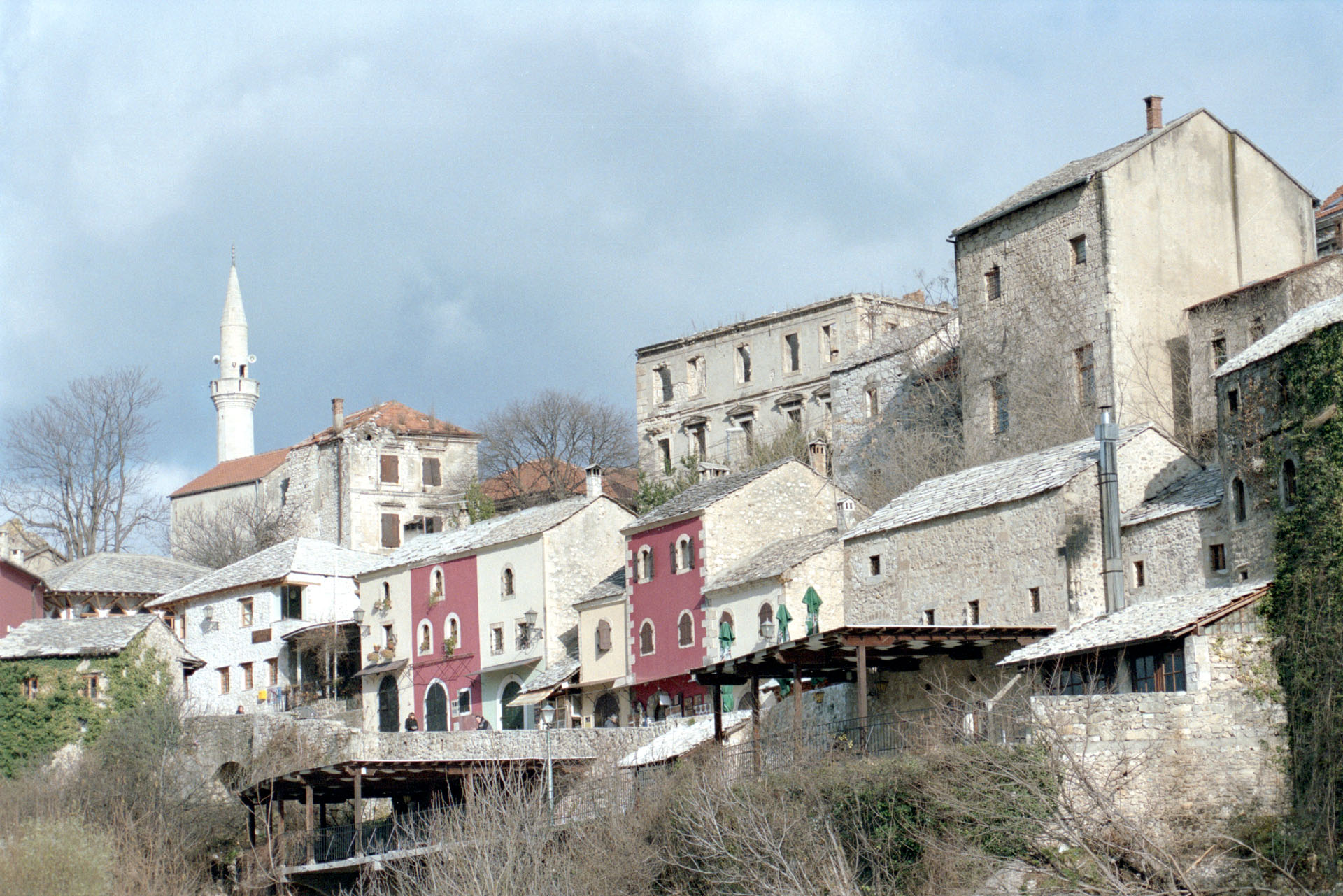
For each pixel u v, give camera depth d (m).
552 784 47.09
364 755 59.06
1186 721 34.47
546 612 69.38
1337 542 34.31
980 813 32.47
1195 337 54.06
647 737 51.19
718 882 36.16
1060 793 31.70
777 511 62.81
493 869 40.91
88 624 72.81
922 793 34.06
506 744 55.34
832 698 45.03
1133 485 42.94
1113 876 29.55
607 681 65.31
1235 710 34.78
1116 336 56.06
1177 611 36.53
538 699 66.25
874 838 34.72
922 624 45.44
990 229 61.88
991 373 61.16
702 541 61.09
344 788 54.09
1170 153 58.28
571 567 70.31
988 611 43.66
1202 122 59.22
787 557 57.97
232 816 60.84
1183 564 39.88
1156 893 29.75
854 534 48.31
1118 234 56.72
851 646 38.59
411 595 76.75
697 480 75.81
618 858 39.69
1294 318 38.91
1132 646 36.34
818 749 39.59
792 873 34.28
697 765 42.59
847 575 48.72
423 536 81.31
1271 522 36.91
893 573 47.03
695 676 44.00
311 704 78.88
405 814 54.34
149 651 71.50
